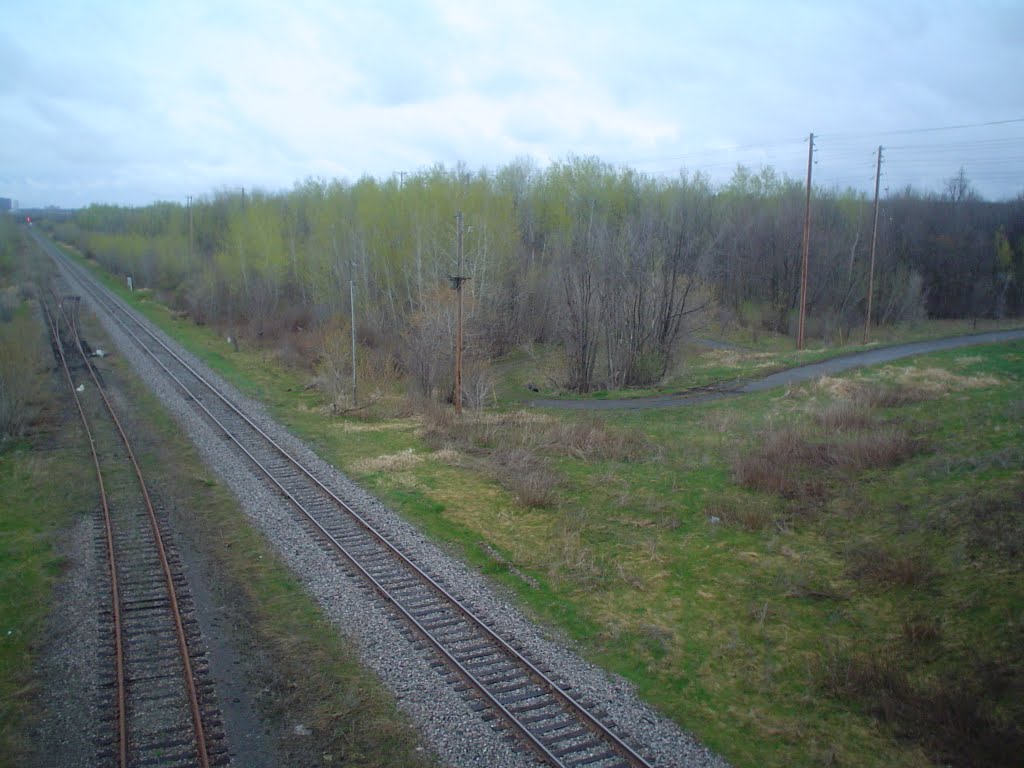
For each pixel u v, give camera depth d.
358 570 14.27
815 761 9.08
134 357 37.22
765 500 17.97
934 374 28.02
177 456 21.72
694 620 12.70
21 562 14.29
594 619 12.74
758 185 67.31
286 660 11.09
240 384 32.62
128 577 13.84
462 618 12.54
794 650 11.62
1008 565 12.34
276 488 19.17
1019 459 16.80
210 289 53.03
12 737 9.24
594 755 9.02
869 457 19.09
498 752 9.04
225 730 9.43
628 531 16.69
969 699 9.61
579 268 35.34
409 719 9.68
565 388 35.09
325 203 54.22
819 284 54.44
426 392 30.81
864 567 13.70
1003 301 56.78
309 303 51.03
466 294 32.06
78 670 10.80
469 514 17.78
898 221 62.34
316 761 8.87
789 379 31.30
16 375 25.69
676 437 24.44
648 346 35.47
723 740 9.53
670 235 40.16
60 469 20.34
